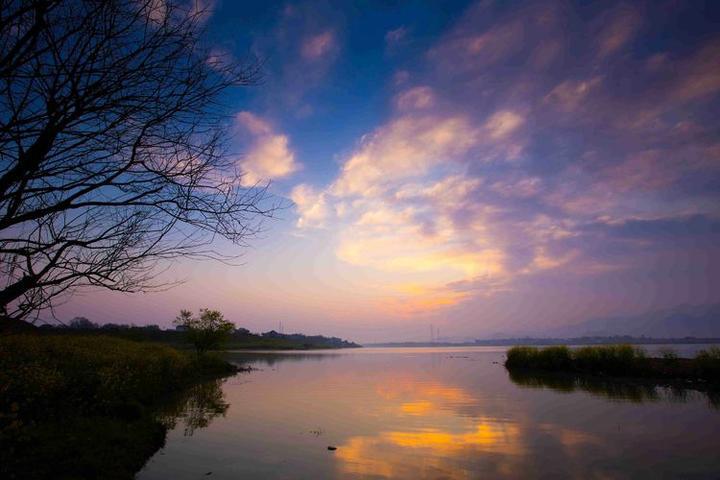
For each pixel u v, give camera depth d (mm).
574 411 14953
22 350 14070
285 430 12648
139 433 10875
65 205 3363
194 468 8992
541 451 10023
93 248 3561
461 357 68625
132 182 3641
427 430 12484
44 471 6961
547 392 20188
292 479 8328
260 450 10406
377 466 9109
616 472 8453
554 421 13375
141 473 8609
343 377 30609
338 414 15227
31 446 7953
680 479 8016
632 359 25953
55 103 3100
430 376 30484
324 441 11281
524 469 8758
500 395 19547
